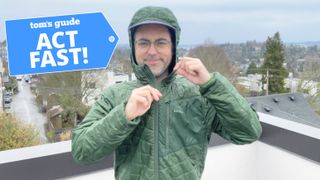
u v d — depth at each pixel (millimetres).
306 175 1589
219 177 1848
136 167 851
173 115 849
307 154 1549
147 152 838
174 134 846
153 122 839
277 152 1744
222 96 804
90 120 855
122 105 770
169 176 829
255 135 852
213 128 931
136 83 901
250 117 825
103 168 1513
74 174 1445
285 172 1707
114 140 767
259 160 1866
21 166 1316
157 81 877
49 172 1382
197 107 878
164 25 819
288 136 1649
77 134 829
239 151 1883
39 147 1473
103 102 889
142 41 843
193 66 801
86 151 787
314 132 1594
